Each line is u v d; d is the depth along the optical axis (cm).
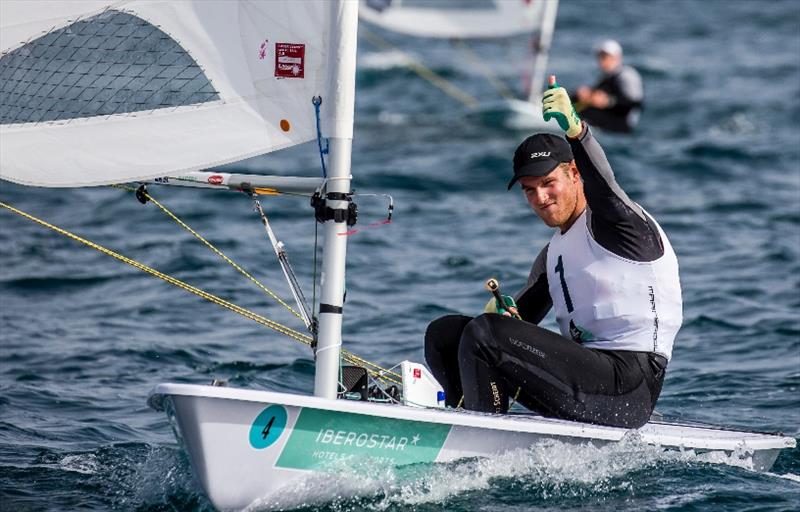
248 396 1452
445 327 1778
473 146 5375
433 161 5028
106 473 1795
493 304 1777
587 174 1620
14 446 1930
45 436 1998
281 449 1498
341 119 1510
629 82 5778
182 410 1441
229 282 3180
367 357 2550
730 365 2520
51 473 1789
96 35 1571
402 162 4997
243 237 3659
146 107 1567
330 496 1545
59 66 1590
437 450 1592
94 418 2122
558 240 1742
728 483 1673
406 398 1692
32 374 2412
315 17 1495
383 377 1984
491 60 8081
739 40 9062
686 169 4806
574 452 1661
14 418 2105
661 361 1698
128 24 1552
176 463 1700
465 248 3609
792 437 1970
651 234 1688
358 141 5544
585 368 1659
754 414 2172
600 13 10644
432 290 3147
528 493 1611
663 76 7531
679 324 1725
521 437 1628
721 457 1758
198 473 1475
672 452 1727
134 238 3641
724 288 3144
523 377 1666
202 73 1545
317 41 1499
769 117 6159
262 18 1513
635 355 1684
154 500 1653
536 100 6262
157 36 1552
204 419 1445
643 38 9212
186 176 1652
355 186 4525
